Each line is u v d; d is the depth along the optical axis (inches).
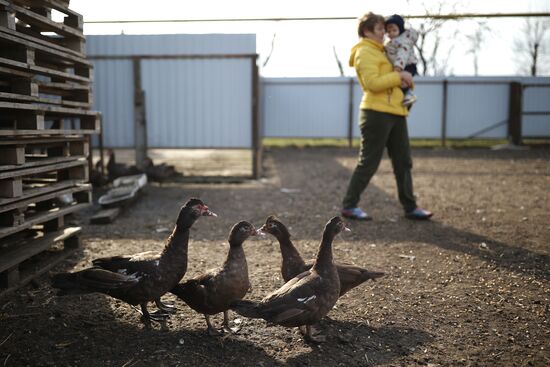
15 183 168.6
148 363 133.6
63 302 171.0
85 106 210.8
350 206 295.6
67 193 205.6
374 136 279.6
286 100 807.1
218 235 263.1
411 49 279.1
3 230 168.1
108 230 271.1
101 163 415.2
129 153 656.4
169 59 445.7
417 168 548.7
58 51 188.5
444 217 305.4
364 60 271.6
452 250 235.0
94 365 132.2
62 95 215.9
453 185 432.1
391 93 272.8
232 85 447.2
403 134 285.1
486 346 144.6
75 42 206.4
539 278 197.8
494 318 162.2
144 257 156.3
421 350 142.3
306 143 918.4
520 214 314.5
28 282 187.0
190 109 450.9
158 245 241.0
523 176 483.8
